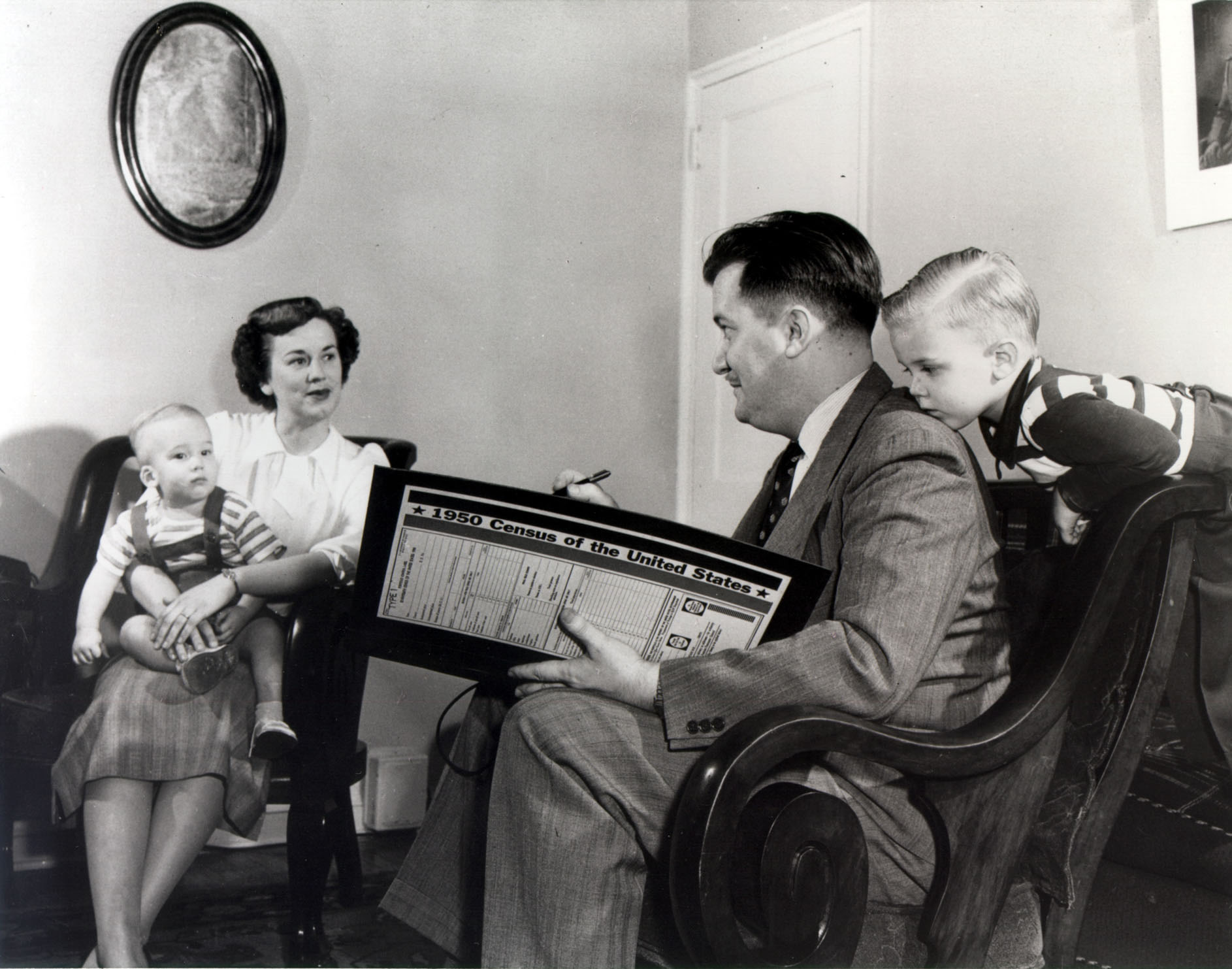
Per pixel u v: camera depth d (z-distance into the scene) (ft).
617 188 10.71
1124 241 6.86
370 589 3.82
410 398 9.27
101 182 7.86
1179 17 6.44
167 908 6.85
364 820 8.75
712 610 3.58
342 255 8.93
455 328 9.56
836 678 3.36
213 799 6.35
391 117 9.26
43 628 7.04
